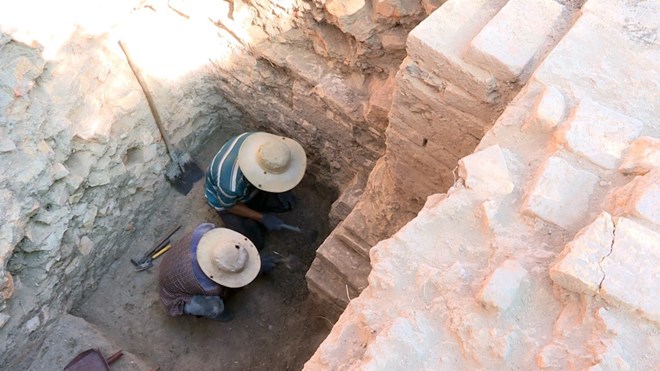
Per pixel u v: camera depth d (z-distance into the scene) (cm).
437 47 316
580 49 293
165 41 492
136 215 552
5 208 392
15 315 446
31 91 407
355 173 541
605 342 219
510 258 245
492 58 302
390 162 414
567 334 226
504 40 306
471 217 260
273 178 512
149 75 488
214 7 483
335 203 520
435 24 322
